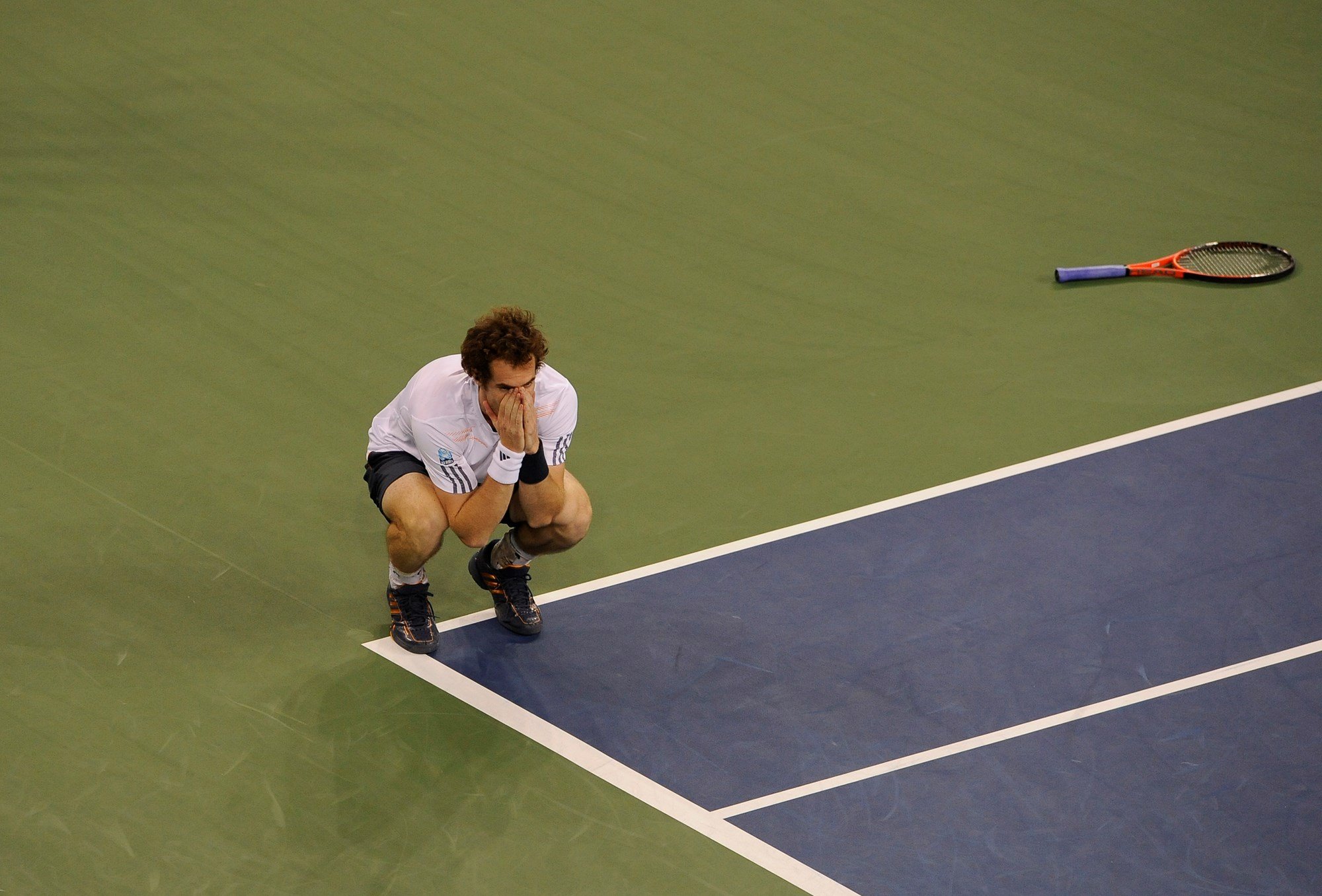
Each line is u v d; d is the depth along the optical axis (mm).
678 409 21125
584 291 23094
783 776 16406
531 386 15180
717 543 19156
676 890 15172
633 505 19641
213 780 15953
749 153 26156
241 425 20359
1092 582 18719
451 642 17766
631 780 16281
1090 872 15516
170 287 22594
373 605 18141
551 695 17188
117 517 18828
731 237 24344
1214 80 28250
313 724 16641
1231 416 21172
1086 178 25891
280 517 19078
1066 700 17297
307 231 23906
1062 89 27938
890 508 19688
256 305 22422
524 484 15953
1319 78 28312
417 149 25797
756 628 18078
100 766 15984
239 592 18078
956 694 17344
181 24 28266
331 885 15023
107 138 25453
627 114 26875
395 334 22078
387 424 17047
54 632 17375
